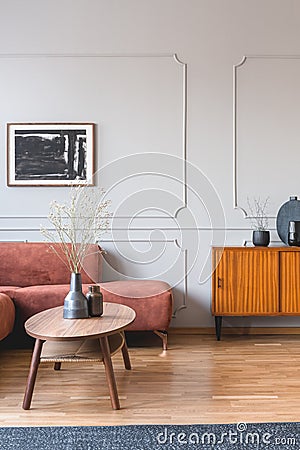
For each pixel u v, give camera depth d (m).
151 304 3.39
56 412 2.32
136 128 3.93
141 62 3.93
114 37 3.93
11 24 3.92
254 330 3.89
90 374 2.86
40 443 2.02
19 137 3.92
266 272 3.61
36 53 3.92
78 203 3.91
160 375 2.84
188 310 3.92
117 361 3.12
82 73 3.93
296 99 3.93
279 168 3.92
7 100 3.93
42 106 3.93
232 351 3.36
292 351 3.36
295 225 3.71
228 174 3.93
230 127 3.93
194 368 2.97
